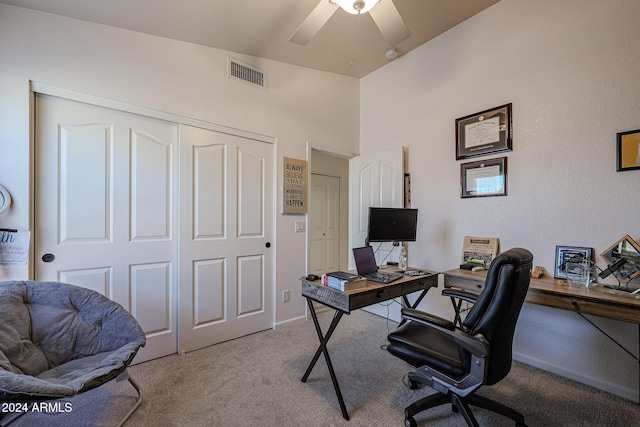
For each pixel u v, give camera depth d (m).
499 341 1.27
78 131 1.94
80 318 1.64
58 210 1.88
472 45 2.53
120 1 1.79
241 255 2.69
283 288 2.97
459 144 2.62
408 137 3.06
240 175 2.68
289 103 3.00
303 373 2.06
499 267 1.23
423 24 2.60
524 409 1.68
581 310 1.63
